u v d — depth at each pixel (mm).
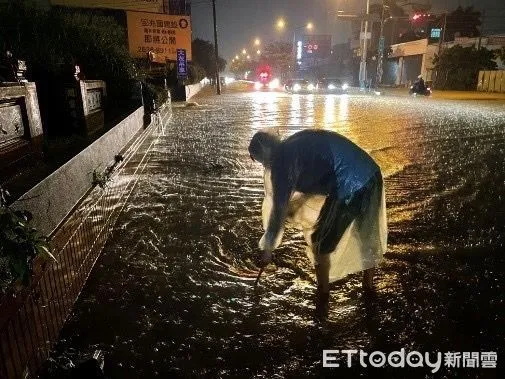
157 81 21047
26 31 8750
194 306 3449
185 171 7688
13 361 2344
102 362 2744
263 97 28078
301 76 51875
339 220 3213
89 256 3982
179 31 24406
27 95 4312
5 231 2092
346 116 16047
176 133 12320
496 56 37312
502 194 6219
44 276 2887
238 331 3150
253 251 4406
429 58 45438
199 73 41062
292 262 4164
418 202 5871
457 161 8320
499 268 4043
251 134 12055
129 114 8781
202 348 2969
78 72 6836
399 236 4730
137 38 23547
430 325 3229
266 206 3467
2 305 2273
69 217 3559
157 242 4625
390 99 26266
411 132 12000
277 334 3125
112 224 5008
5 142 3867
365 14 39750
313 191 3219
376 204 3326
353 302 3510
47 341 2838
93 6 20531
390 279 3844
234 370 2773
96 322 3234
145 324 3215
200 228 5000
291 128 12906
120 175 5832
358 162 3230
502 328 3199
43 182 3150
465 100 25766
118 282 3797
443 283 3783
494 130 12414
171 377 2709
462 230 4910
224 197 6160
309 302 3510
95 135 5719
